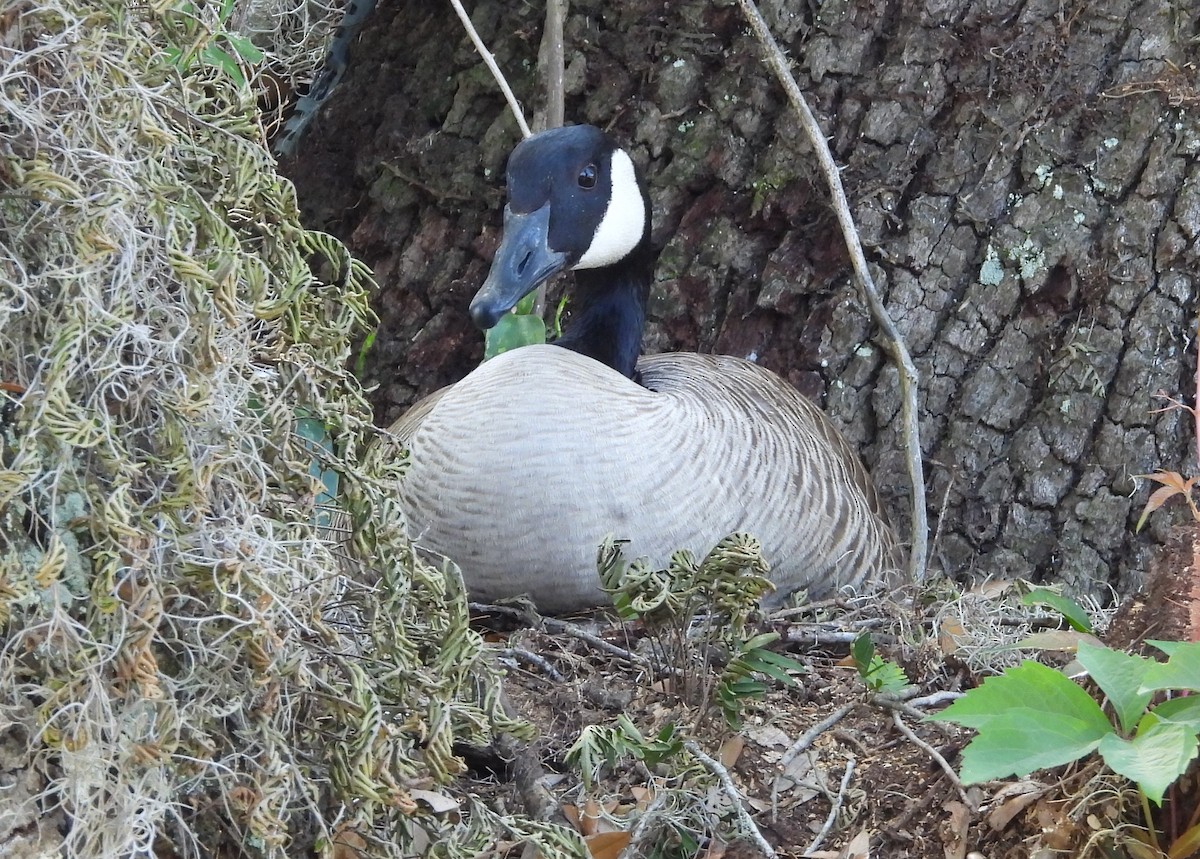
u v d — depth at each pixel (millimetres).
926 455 7895
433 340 8531
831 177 7148
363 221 8758
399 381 8617
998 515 7691
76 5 2771
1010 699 3490
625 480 5945
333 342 3428
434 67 8664
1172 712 3531
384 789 3033
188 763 2973
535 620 5867
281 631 3070
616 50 8281
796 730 4887
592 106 8320
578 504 5895
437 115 8641
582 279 7586
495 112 8484
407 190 8609
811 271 7980
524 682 5289
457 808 3535
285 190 3332
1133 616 4336
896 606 6043
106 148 2838
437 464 6062
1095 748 3355
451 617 3348
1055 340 7590
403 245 8648
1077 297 7496
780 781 4531
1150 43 7344
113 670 2820
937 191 7734
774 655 4527
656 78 8211
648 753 4082
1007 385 7672
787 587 6691
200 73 3473
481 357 8531
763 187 7992
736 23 8070
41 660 2752
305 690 3123
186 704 2875
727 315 8250
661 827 4105
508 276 6582
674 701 5020
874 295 7258
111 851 2713
